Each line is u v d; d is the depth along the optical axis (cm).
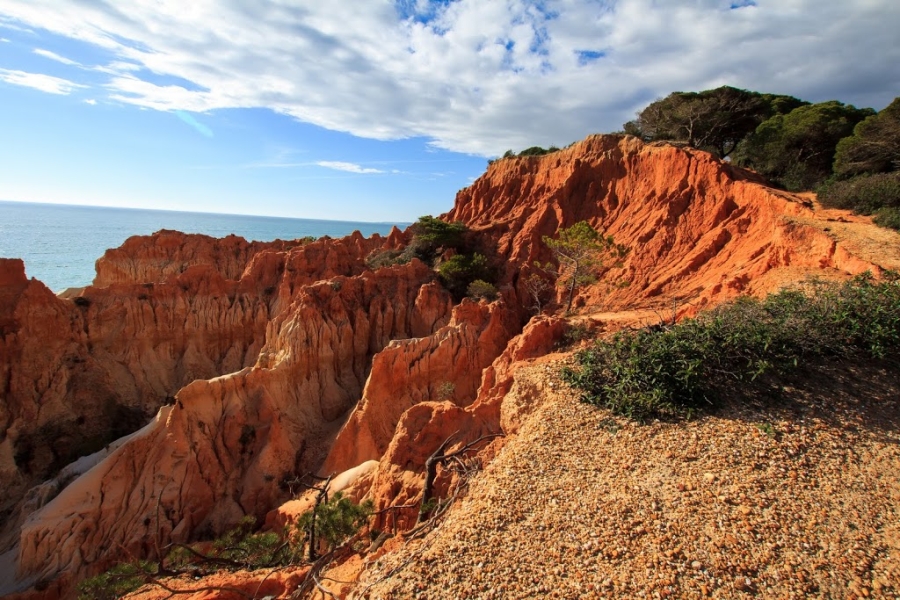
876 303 1576
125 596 1553
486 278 4778
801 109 4769
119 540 2309
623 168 5041
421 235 5359
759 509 1050
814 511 1041
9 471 3161
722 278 3002
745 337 1523
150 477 2508
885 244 2228
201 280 4556
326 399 3475
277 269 4916
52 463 3350
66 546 2220
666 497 1105
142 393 4019
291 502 2338
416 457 1884
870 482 1111
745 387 1465
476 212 6269
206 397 2800
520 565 974
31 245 18038
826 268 2295
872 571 896
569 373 1659
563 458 1281
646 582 905
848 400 1378
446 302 4206
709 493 1102
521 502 1143
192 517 2488
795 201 3216
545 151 7125
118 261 5725
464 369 3158
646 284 3722
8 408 3400
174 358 4319
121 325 4122
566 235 4325
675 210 4088
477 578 955
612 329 2520
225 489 2638
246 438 2792
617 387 1489
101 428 3650
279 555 1741
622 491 1138
